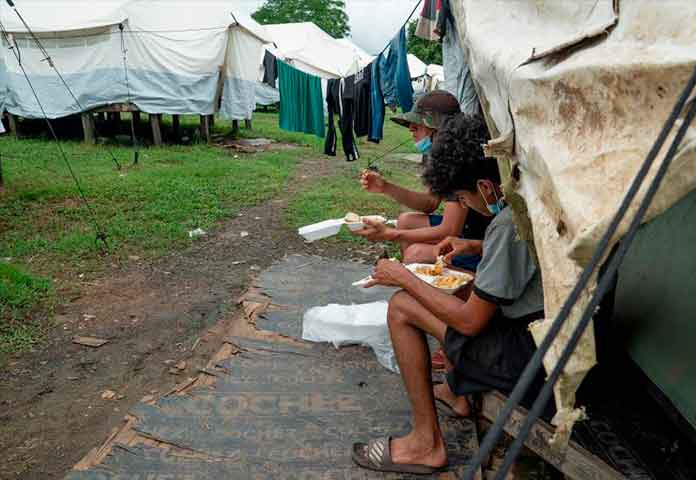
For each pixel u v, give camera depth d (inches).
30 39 410.3
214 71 450.6
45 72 419.8
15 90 425.7
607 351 87.9
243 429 91.6
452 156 79.9
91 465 82.9
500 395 79.4
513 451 34.2
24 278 157.3
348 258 186.7
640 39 45.6
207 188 287.9
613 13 50.3
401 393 102.3
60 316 141.5
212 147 465.1
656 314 86.4
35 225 213.6
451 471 82.2
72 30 401.1
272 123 716.7
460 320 71.4
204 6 438.9
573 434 78.1
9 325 134.1
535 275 70.3
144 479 80.4
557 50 55.2
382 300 143.8
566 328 43.4
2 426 98.8
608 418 82.2
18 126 470.9
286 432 91.0
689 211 80.1
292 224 230.4
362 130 240.1
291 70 290.2
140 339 131.3
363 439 89.6
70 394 109.0
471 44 88.1
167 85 434.0
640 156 41.6
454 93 167.8
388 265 78.9
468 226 118.2
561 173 47.5
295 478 81.0
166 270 176.2
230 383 104.8
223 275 173.2
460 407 95.3
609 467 69.7
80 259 181.3
